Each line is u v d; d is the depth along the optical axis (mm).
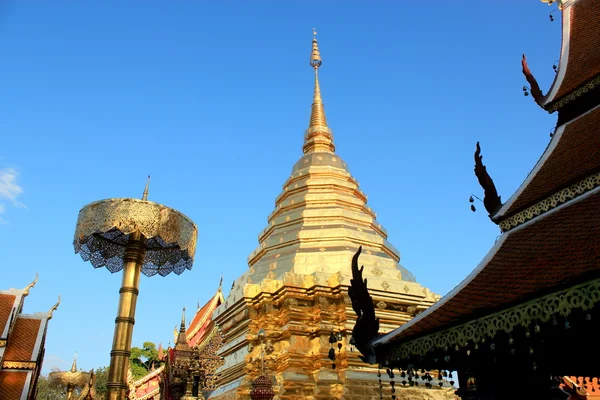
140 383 47562
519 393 8805
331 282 20031
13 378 29578
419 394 19000
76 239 9875
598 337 7664
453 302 8781
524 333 7297
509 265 8547
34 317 33062
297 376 18719
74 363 38000
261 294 20641
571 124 10789
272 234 25109
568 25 12211
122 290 9352
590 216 8039
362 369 18969
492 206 10375
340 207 24891
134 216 9508
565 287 6414
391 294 20281
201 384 30203
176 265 11688
